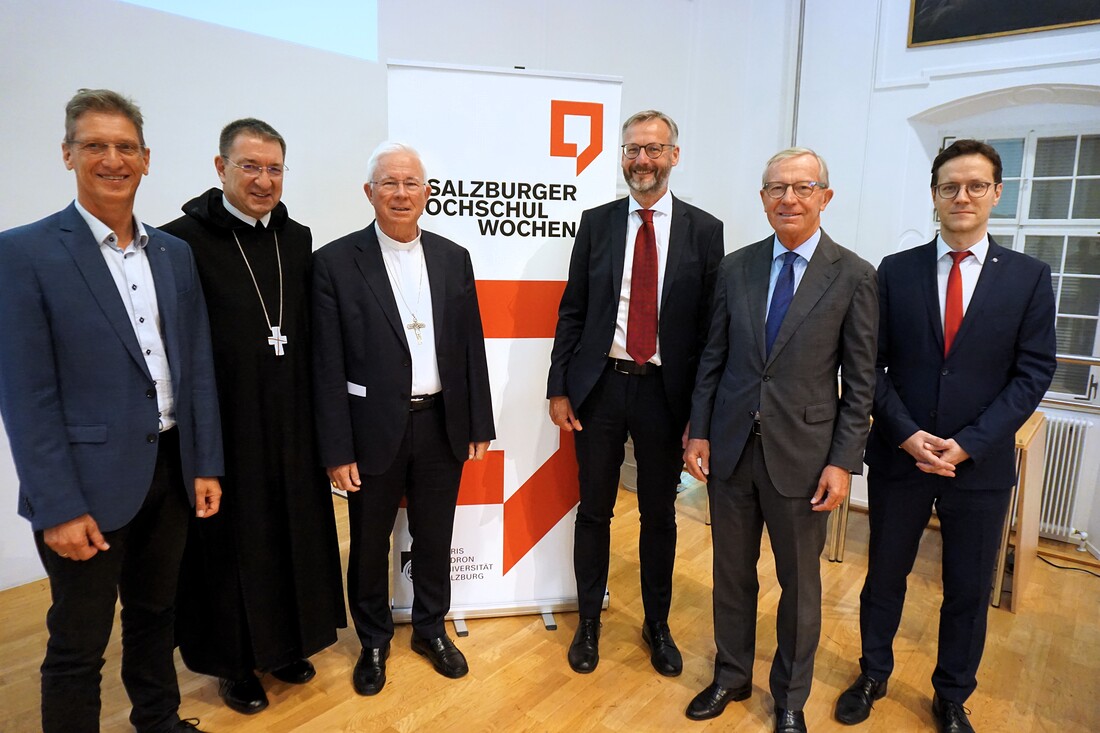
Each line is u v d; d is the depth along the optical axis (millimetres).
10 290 1412
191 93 2891
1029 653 2436
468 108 2309
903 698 2168
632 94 4250
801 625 1885
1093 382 3572
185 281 1703
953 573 1958
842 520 3145
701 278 2117
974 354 1858
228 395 1874
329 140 3396
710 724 2031
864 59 4066
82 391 1492
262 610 2004
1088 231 3605
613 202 2246
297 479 2010
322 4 3314
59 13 2523
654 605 2342
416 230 2074
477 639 2461
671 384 2104
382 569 2188
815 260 1785
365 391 2014
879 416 1963
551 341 2477
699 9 4434
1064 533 3441
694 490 4102
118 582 1742
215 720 2016
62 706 1572
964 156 1824
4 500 2678
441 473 2168
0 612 2551
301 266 2004
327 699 2119
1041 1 3502
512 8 3752
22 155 2500
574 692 2170
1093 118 3531
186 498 1734
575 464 2555
